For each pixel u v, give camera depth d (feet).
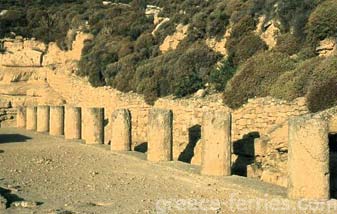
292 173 51.37
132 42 160.04
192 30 130.52
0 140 114.73
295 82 78.13
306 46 91.40
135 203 51.13
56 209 46.68
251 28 111.14
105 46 164.76
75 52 180.24
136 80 125.08
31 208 47.52
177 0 175.11
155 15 183.32
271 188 57.00
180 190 58.70
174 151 97.04
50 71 179.01
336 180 59.21
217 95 96.12
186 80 106.83
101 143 105.40
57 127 126.00
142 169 73.82
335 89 70.38
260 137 75.56
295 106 75.36
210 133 65.62
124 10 198.29
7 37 196.54
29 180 64.28
